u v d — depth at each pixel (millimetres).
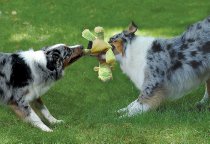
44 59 7777
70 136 7086
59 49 7867
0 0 15422
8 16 14180
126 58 8297
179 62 7953
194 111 7922
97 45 8156
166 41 8133
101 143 6871
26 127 7602
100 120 7766
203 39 7945
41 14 14375
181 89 8055
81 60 11211
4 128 7574
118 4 15180
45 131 7504
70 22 13734
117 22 13711
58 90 9672
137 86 8320
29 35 12750
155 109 8023
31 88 7762
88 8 14891
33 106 8086
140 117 7582
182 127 7156
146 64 8070
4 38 12508
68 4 15219
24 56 7789
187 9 14625
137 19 13945
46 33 12922
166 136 6945
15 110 7785
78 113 8508
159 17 14047
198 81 8070
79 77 10328
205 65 7926
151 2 15312
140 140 6852
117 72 10531
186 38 8070
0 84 7777
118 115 8102
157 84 7980
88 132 7234
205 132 6996
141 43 8211
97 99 9281
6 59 7785
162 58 8016
